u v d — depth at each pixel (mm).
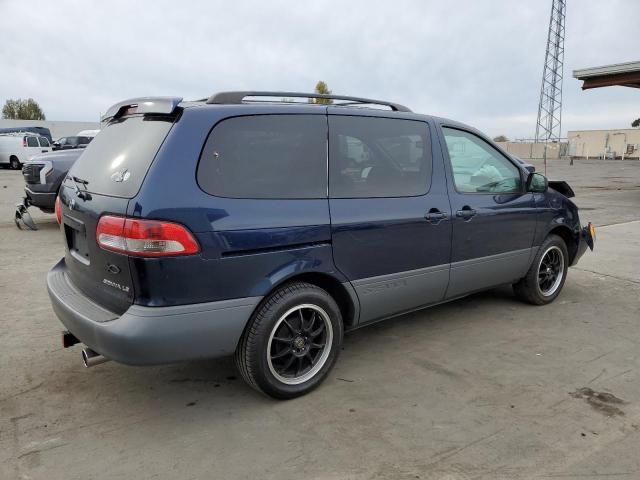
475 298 5156
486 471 2459
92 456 2582
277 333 3039
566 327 4355
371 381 3387
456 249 3908
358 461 2541
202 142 2756
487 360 3709
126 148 2930
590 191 17062
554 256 4961
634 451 2609
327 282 3281
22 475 2428
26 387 3283
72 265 3254
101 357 2883
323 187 3168
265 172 2953
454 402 3107
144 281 2572
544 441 2695
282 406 3076
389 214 3432
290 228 2957
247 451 2631
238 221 2775
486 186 4191
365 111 3494
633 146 59500
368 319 3527
